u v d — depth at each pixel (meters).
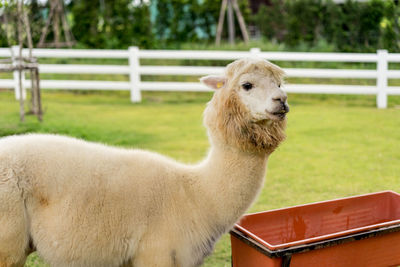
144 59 14.34
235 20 17.28
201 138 8.14
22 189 2.71
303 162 6.82
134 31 16.17
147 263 2.82
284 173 6.32
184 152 7.23
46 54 11.80
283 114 2.78
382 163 6.68
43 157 2.80
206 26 17.52
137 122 9.37
